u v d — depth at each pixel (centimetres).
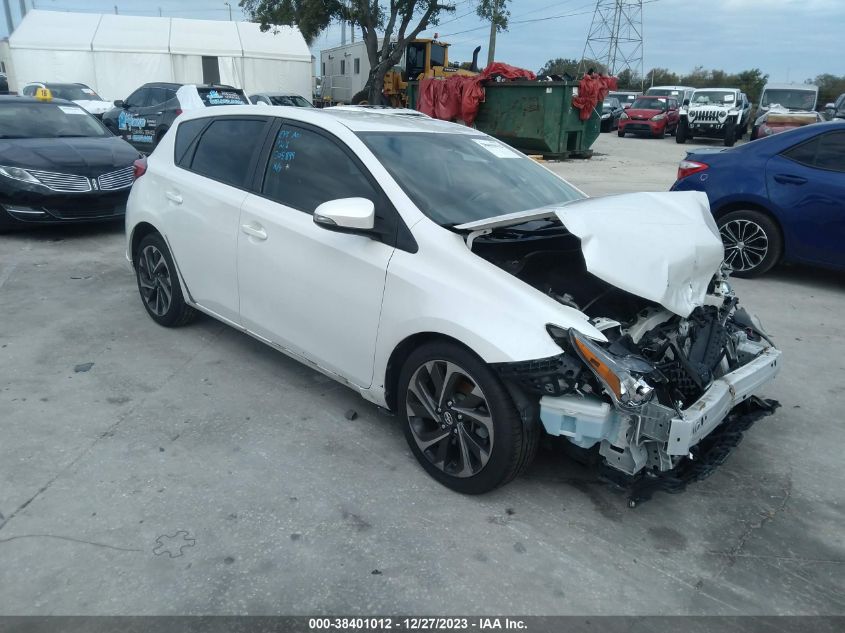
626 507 311
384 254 323
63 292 583
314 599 249
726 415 321
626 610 251
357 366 345
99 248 741
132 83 2492
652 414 267
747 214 663
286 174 386
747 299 621
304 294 362
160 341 480
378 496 311
